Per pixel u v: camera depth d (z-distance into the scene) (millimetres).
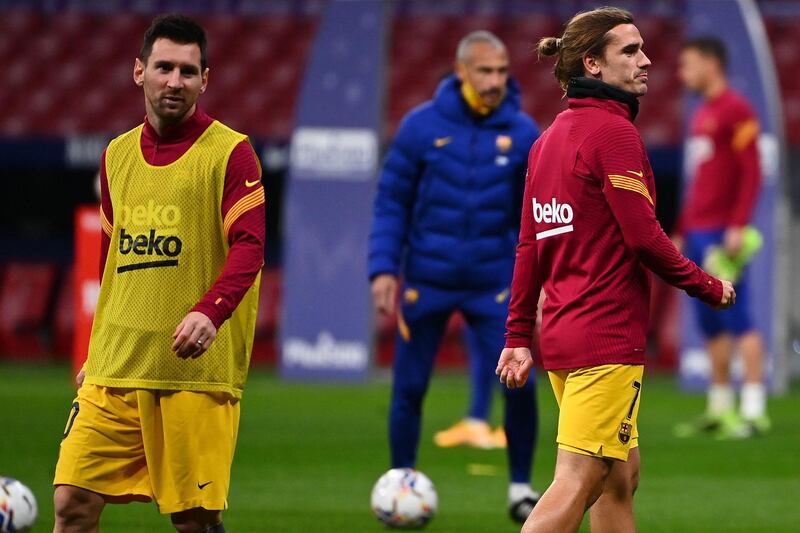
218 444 15664
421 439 35844
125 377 15523
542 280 16125
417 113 24234
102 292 16031
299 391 48938
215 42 71500
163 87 15461
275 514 24078
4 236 71688
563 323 15531
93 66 71750
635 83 15672
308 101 52094
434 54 70250
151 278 15617
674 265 15180
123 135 16266
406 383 23953
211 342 14914
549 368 15797
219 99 69938
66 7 73125
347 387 50875
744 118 37438
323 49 52000
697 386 51062
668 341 59219
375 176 52000
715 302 15594
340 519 23609
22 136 65062
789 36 67750
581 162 15383
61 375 52938
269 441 35031
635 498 26750
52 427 36250
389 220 24344
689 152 50344
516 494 23547
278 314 61844
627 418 15367
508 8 70688
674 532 22906
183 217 15664
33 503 19188
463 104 24016
